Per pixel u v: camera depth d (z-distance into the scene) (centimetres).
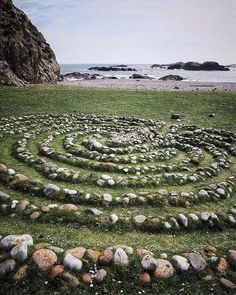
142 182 359
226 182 377
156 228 276
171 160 462
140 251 230
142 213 301
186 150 509
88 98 1042
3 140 508
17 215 284
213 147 523
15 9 2222
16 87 1270
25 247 220
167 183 368
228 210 318
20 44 1891
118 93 1176
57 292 194
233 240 274
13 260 212
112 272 212
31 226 271
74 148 465
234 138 605
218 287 210
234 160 480
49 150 447
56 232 264
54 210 288
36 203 308
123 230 272
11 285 197
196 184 375
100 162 414
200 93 1238
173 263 223
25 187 331
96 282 204
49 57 2334
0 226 268
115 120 721
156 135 598
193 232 280
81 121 698
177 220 288
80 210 294
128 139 536
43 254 215
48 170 375
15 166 393
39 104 902
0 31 1853
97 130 605
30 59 1947
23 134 542
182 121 767
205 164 451
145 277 210
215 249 247
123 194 332
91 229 271
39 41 2342
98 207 307
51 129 605
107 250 226
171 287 207
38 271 205
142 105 955
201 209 317
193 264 224
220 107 944
